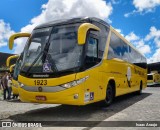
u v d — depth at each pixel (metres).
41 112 9.94
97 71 9.34
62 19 9.59
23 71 8.91
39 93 8.41
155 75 32.69
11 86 16.02
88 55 8.72
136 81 16.39
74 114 9.31
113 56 11.40
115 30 12.40
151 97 15.82
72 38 8.77
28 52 9.27
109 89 10.98
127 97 15.91
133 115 8.95
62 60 8.41
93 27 8.64
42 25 9.81
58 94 8.12
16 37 10.13
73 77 8.11
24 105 12.48
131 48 15.42
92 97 8.90
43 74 8.38
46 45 8.98
